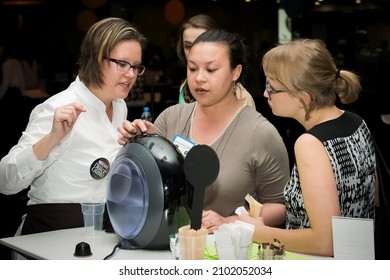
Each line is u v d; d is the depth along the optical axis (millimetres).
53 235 1666
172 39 12547
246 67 1851
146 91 7332
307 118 1530
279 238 1480
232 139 1814
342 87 1524
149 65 8688
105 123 1897
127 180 1470
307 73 1462
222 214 1812
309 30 10031
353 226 1286
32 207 1893
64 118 1610
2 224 3400
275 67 1508
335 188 1423
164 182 1431
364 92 6473
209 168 1370
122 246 1516
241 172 1796
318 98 1494
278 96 1541
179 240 1352
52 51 9047
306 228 1476
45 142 1669
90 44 1813
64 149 1829
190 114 1938
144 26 14734
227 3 14445
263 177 1809
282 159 1815
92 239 1615
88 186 1868
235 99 1859
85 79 1854
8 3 12977
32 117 1867
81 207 1774
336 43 10422
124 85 1841
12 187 1803
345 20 10562
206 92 1745
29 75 8945
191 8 14648
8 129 4527
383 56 9367
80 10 13680
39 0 13336
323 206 1398
